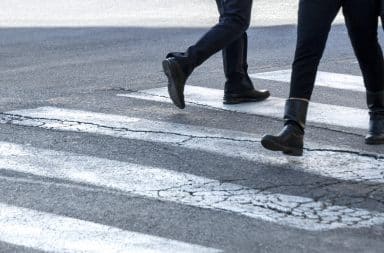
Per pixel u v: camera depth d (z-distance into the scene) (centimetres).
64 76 1288
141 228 702
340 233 696
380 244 675
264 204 759
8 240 679
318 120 1041
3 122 1030
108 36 1653
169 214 733
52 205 755
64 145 936
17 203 761
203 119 1045
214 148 927
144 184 809
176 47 1528
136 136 970
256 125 1021
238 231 697
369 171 853
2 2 2212
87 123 1023
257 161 882
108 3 2150
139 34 1673
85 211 740
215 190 794
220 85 1227
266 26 1752
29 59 1426
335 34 1630
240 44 1107
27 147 930
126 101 1134
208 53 1039
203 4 2102
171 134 978
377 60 916
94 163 874
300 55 865
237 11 1030
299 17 865
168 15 1941
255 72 1317
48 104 1116
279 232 696
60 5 2144
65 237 684
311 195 783
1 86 1220
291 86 869
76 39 1623
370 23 886
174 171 848
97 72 1316
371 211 745
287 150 863
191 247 665
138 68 1344
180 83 1041
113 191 790
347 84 1234
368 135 942
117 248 662
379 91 932
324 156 901
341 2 875
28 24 1841
